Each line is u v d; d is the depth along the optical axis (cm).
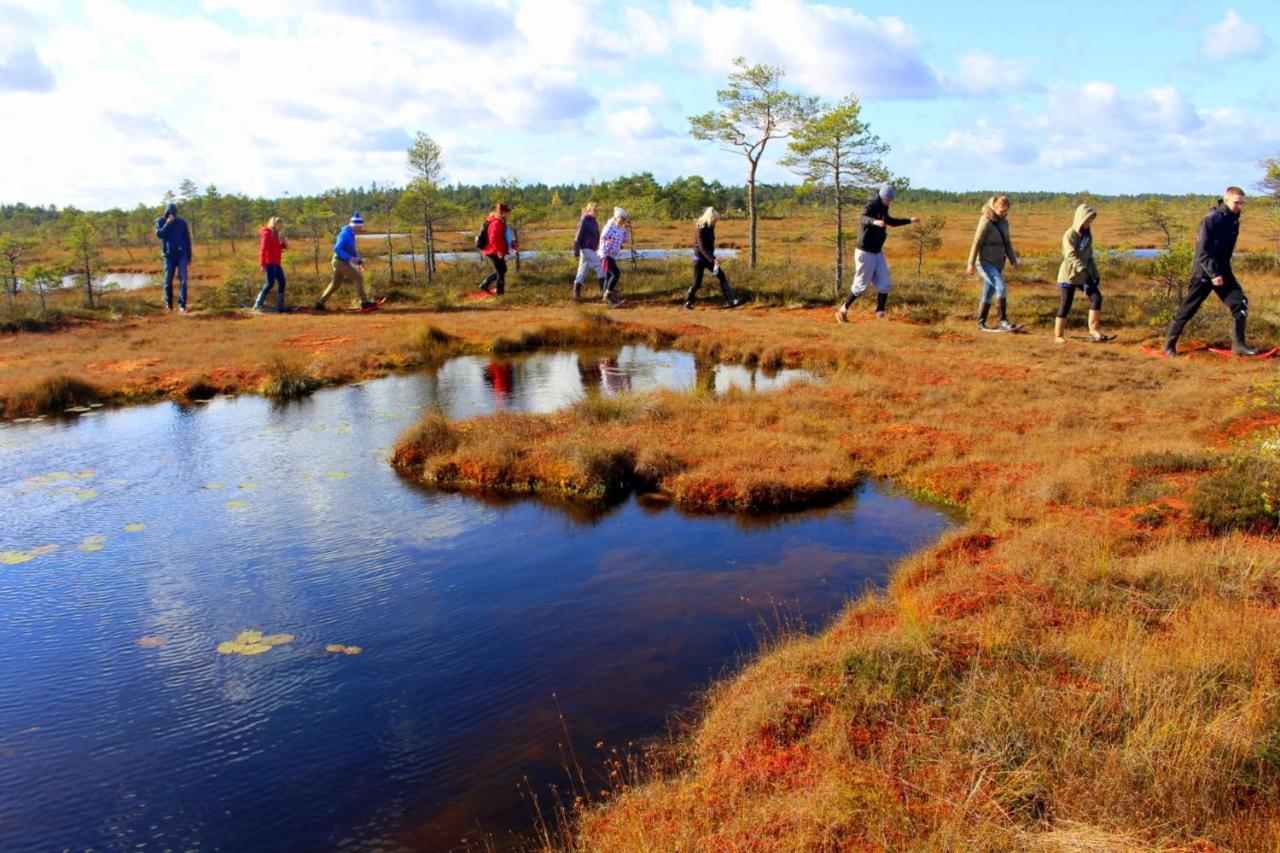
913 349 1350
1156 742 317
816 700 381
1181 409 916
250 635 514
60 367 1305
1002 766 317
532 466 801
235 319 1914
